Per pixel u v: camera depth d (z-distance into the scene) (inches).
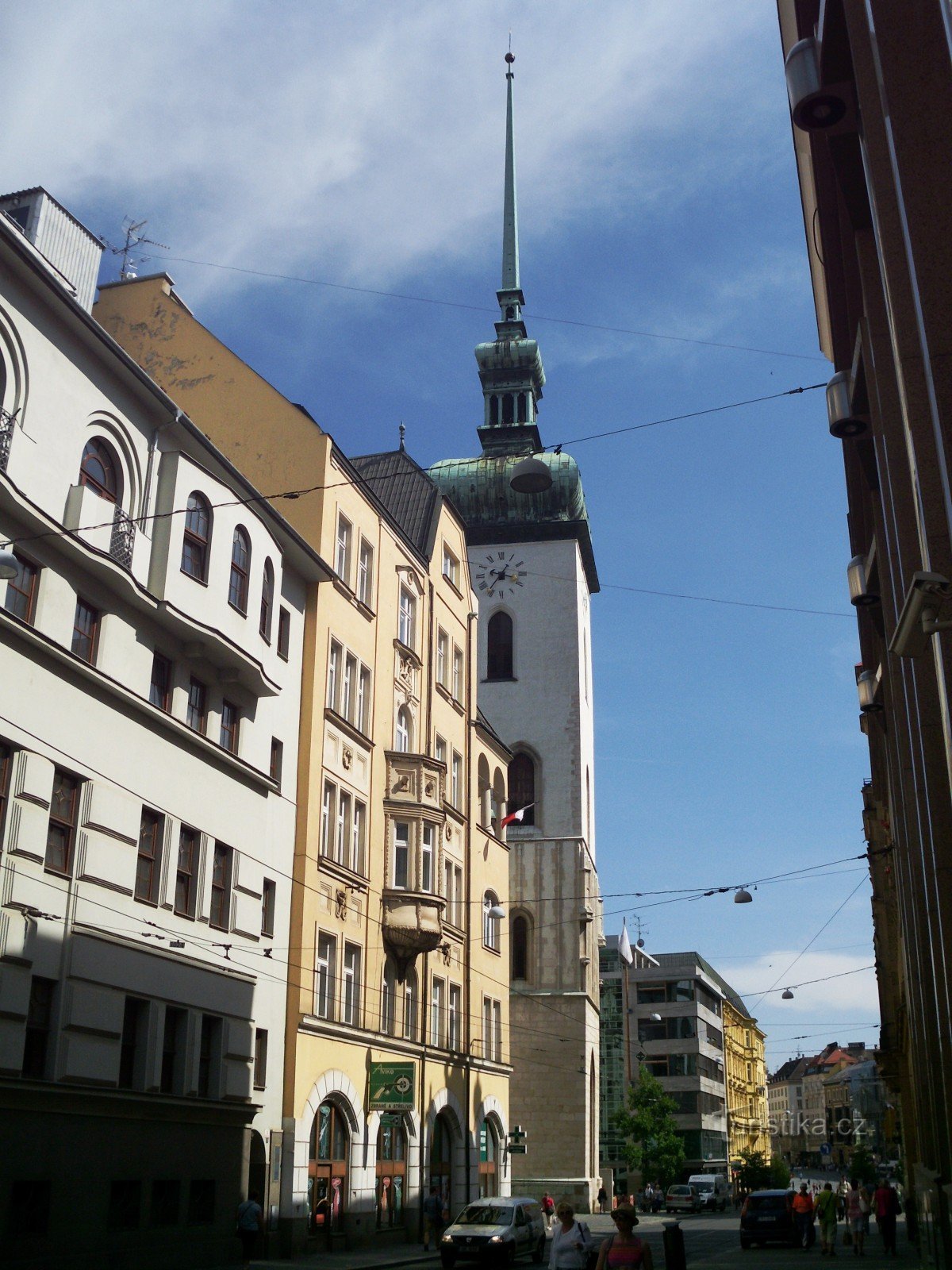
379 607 1712.6
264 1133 1269.7
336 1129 1454.2
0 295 947.3
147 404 1147.9
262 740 1339.8
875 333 661.3
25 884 924.6
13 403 963.3
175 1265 1055.6
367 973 1562.5
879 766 1560.0
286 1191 1286.9
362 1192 1470.2
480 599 3147.1
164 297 1704.0
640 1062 3804.1
